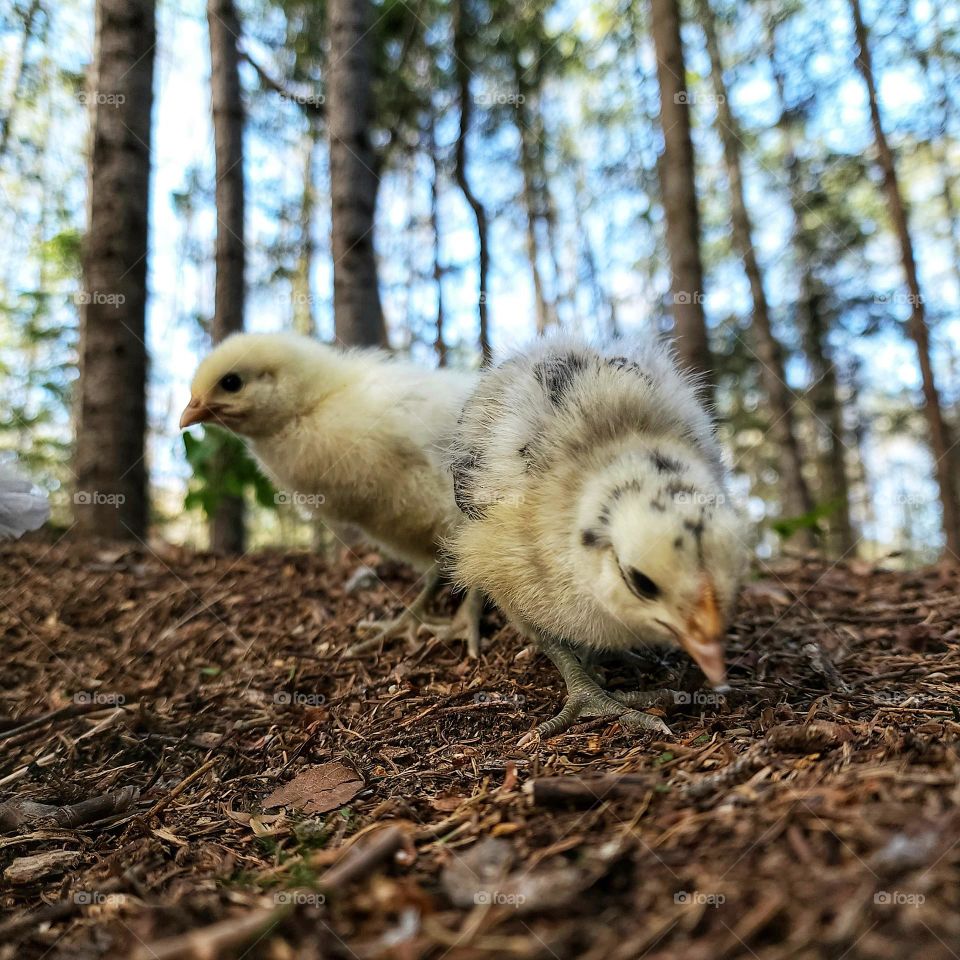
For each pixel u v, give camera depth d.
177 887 0.15
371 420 0.28
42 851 0.17
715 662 0.16
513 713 0.22
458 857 0.14
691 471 0.19
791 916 0.10
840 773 0.15
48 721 0.24
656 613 0.18
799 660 0.24
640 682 0.23
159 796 0.20
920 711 0.19
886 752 0.16
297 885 0.13
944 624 0.27
